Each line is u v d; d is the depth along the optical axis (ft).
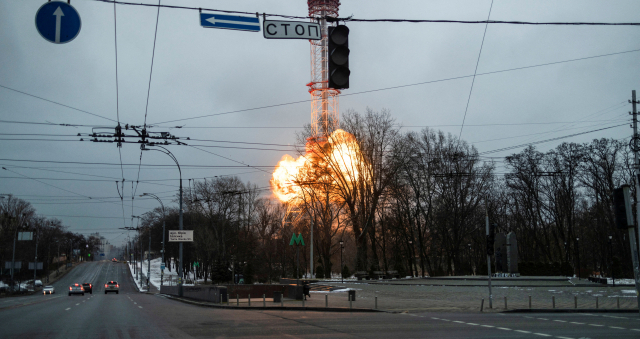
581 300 100.07
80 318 69.26
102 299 146.20
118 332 51.37
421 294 118.73
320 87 201.67
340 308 83.35
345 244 284.00
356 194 183.62
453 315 73.20
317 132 186.19
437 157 207.31
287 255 275.18
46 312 82.94
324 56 202.18
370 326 56.70
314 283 164.86
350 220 191.52
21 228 279.90
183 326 57.16
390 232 245.04
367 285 155.53
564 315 73.51
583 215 249.75
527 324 59.52
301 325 57.88
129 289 305.94
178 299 129.70
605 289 128.36
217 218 258.37
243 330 52.75
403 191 206.39
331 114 198.49
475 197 215.10
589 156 201.77
